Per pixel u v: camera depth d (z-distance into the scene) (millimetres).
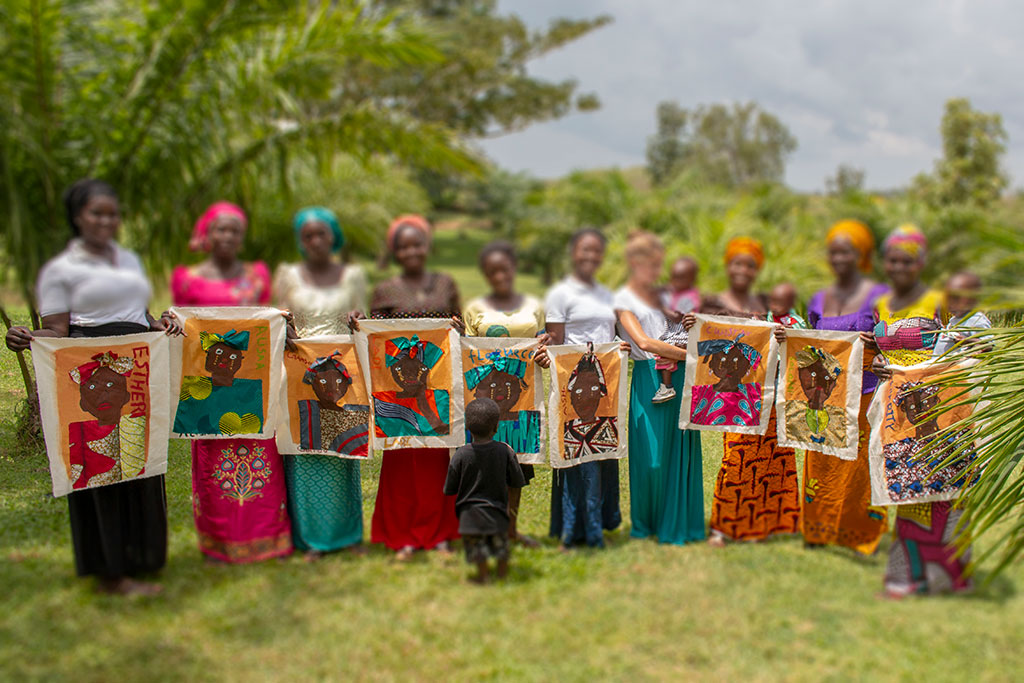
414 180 29688
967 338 3863
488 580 4129
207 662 3367
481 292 25750
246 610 3799
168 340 4125
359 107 9609
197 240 5160
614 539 4781
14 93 8008
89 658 3365
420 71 29000
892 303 4281
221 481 4320
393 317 4527
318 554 4402
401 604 3877
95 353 3912
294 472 4422
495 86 31625
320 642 3533
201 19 8406
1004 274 3555
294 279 4543
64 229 8234
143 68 8711
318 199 15797
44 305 3857
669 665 3414
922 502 4051
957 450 3934
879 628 3723
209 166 9477
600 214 22422
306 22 9328
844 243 4461
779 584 4152
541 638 3600
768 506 4777
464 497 4105
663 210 19328
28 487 5238
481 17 31469
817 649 3545
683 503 4699
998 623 3752
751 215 16859
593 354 4551
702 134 70312
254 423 4324
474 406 4090
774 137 68688
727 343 4578
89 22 8391
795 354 4527
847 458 4402
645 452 4711
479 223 51281
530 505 5262
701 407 4586
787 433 4590
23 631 3541
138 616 3713
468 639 3590
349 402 4402
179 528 4742
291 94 9688
